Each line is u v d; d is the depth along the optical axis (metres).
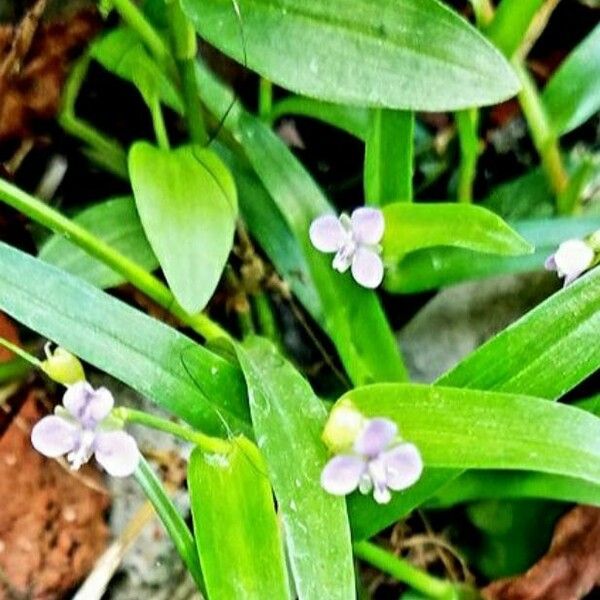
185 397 0.11
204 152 0.12
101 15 0.14
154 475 0.11
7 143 0.14
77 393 0.09
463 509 0.13
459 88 0.11
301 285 0.13
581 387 0.13
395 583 0.13
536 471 0.11
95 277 0.12
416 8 0.11
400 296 0.14
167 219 0.11
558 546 0.12
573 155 0.14
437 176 0.15
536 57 0.15
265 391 0.10
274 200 0.13
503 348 0.11
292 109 0.14
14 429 0.13
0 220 0.14
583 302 0.10
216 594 0.10
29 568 0.12
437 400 0.10
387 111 0.12
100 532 0.13
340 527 0.10
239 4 0.11
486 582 0.13
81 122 0.14
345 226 0.11
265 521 0.10
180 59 0.12
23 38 0.14
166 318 0.14
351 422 0.10
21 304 0.10
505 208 0.14
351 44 0.11
